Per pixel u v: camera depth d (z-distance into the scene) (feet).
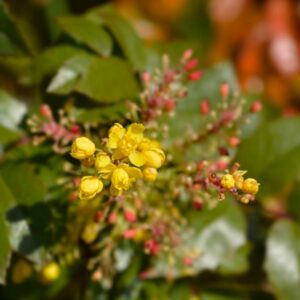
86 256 0.88
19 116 0.89
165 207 0.85
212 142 0.87
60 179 0.81
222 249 0.89
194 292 0.93
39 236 0.81
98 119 0.82
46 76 0.88
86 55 0.86
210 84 0.94
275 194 0.95
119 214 0.84
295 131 0.95
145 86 0.86
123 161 0.71
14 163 0.85
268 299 0.95
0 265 0.78
